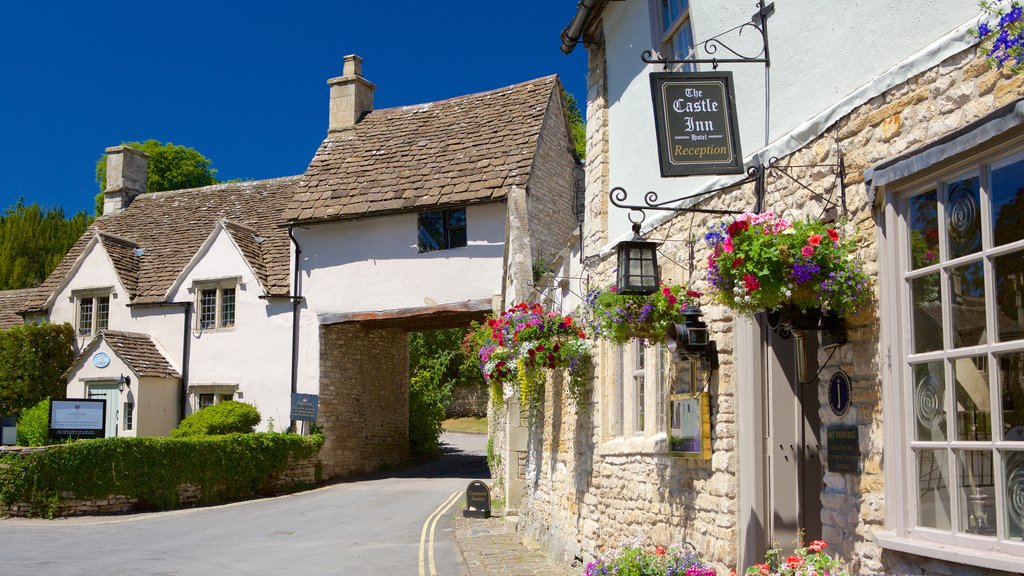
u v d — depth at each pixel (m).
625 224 8.51
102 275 26.02
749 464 5.78
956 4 4.11
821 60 5.21
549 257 21.77
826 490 4.99
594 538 9.03
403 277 21.75
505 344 11.41
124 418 23.19
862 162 4.73
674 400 6.82
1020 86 3.68
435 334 39.81
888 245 4.38
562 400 10.83
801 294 4.60
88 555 11.86
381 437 25.92
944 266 4.03
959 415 3.94
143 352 24.11
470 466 26.50
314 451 22.16
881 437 4.46
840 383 4.86
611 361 8.94
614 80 9.01
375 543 13.05
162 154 52.09
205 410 22.22
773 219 4.78
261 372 23.25
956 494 3.92
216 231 24.52
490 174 21.25
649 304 6.47
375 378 25.69
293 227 23.20
